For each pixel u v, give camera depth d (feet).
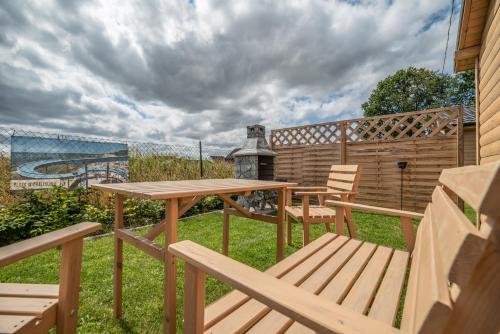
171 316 3.85
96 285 6.11
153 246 4.16
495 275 1.21
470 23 8.36
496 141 7.06
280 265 3.97
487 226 1.24
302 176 18.99
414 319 1.60
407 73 57.93
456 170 2.95
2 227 9.13
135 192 4.03
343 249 4.82
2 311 2.83
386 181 14.98
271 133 20.80
